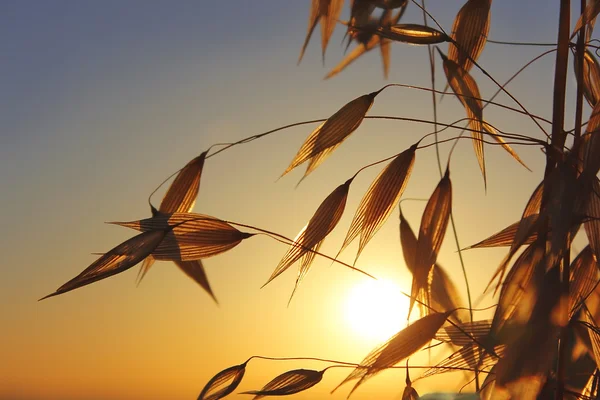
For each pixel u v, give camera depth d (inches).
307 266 7.9
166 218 7.8
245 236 7.8
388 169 8.0
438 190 8.0
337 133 7.9
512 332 6.8
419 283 7.8
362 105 7.9
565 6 7.8
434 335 7.5
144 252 7.5
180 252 7.7
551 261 6.9
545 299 6.8
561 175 7.2
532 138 7.6
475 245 7.9
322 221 7.9
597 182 7.1
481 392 7.2
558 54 7.8
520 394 6.6
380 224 7.9
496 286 7.1
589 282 8.0
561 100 7.8
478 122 7.9
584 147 7.2
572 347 8.0
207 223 7.8
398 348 7.6
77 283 7.3
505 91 7.9
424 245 7.9
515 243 7.7
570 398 7.7
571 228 7.1
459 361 7.7
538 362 6.7
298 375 7.8
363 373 7.6
